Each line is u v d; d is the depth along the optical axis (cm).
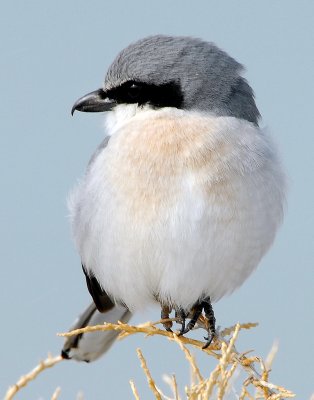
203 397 581
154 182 834
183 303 909
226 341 734
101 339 1012
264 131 943
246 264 878
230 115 913
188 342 742
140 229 837
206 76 913
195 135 859
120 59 939
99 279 938
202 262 848
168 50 920
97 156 914
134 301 934
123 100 937
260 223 852
